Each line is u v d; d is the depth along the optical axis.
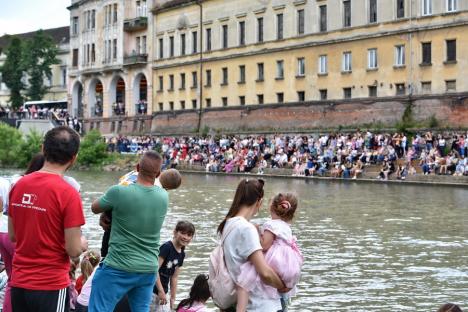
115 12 121.12
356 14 80.81
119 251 11.64
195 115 103.00
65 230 9.62
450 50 71.44
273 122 90.25
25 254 9.65
